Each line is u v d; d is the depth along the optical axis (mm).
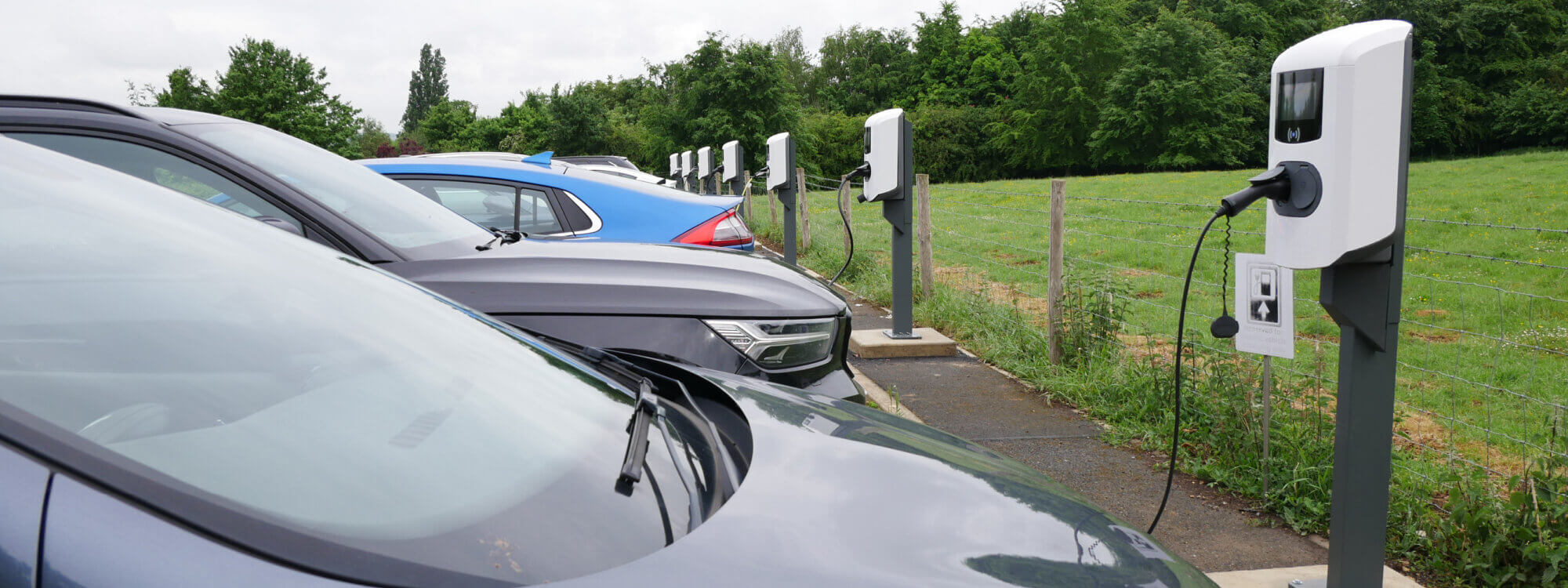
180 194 1666
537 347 1892
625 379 1951
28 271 1240
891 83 86750
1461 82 69625
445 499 1210
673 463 1511
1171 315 8695
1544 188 27766
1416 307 10406
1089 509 1691
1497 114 68562
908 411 5156
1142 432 4684
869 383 5637
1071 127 69062
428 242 3377
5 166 1393
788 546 1229
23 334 1142
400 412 1379
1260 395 4211
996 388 5680
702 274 3455
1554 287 11570
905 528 1356
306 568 981
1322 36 2439
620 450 1512
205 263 1459
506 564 1114
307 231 3117
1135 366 5363
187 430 1119
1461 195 26922
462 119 81688
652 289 3240
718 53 57844
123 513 937
